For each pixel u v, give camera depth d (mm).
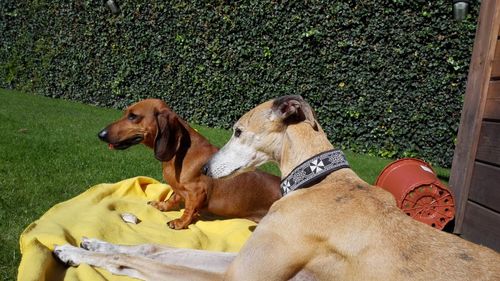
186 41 3121
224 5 2945
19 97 3615
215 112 3141
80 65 3650
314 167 882
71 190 1487
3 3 3934
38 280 854
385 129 2668
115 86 3482
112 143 1256
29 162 1708
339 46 2662
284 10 2768
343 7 2611
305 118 923
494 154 1205
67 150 1960
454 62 2418
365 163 2412
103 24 3432
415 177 1321
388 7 2518
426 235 777
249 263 824
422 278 731
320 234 800
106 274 938
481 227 1229
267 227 840
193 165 1242
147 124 1258
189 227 1240
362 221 791
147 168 1846
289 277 825
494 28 1238
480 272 729
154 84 3334
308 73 2781
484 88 1264
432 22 2439
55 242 994
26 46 3914
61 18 3645
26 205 1313
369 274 760
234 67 2998
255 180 1304
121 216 1224
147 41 3285
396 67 2570
